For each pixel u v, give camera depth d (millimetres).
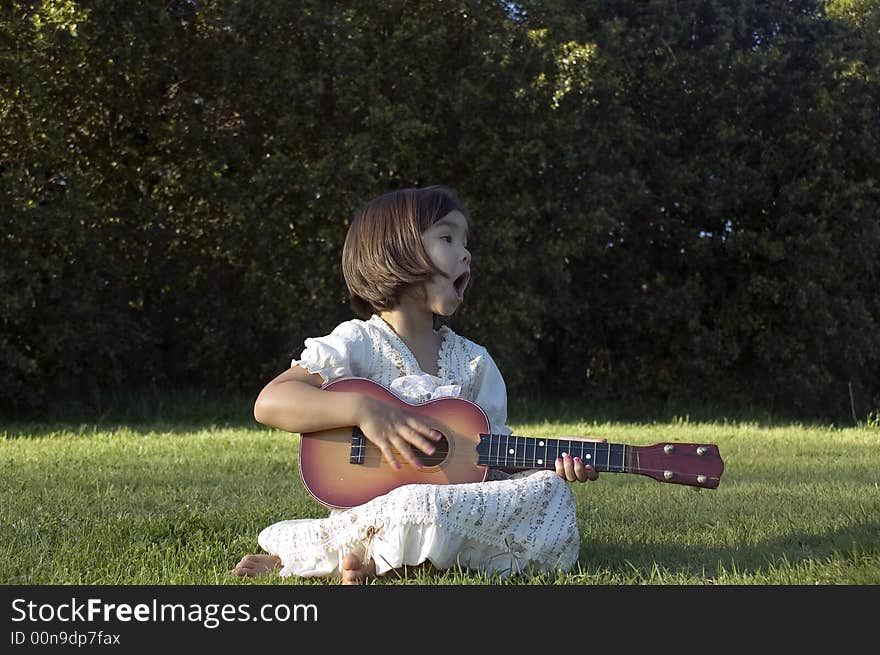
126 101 10641
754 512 3883
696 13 12984
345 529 2617
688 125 13102
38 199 10188
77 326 10258
